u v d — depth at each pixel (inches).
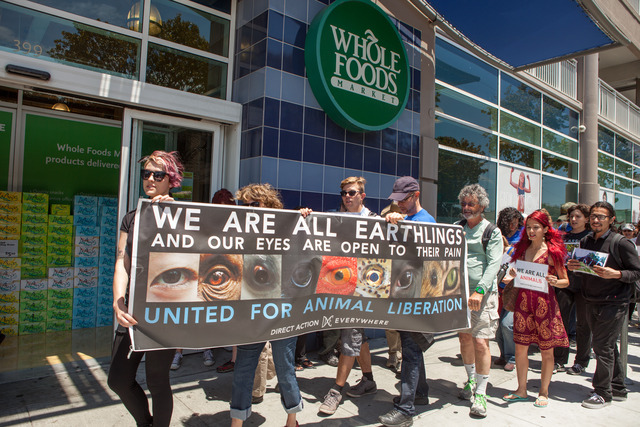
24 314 192.5
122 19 165.6
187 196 179.5
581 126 454.9
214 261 99.8
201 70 186.2
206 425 118.6
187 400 133.7
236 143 186.2
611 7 348.5
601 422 131.5
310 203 190.1
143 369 155.1
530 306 142.6
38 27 148.0
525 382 145.9
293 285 111.4
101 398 131.6
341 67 196.9
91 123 239.9
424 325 128.9
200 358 171.3
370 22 210.7
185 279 95.8
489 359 134.6
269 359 138.8
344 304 120.3
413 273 129.7
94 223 210.1
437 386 156.7
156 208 94.1
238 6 196.1
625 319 157.2
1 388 136.5
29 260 194.7
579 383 165.5
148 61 171.2
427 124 253.3
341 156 203.0
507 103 355.3
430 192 249.8
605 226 148.9
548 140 412.2
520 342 144.8
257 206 114.6
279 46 180.4
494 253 134.6
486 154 327.9
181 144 177.6
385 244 126.4
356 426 121.5
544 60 290.4
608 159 530.0
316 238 116.3
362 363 145.4
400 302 127.0
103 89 150.7
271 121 176.9
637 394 156.3
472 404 133.3
